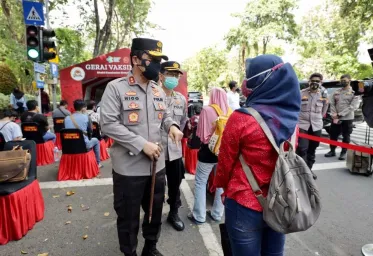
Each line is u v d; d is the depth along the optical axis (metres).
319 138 4.08
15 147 3.06
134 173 2.02
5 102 11.88
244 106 1.46
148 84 2.08
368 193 3.99
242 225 1.41
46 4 10.27
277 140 1.33
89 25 17.81
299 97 1.39
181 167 3.00
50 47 6.62
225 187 1.58
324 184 4.40
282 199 1.24
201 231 2.93
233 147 1.42
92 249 2.58
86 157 4.64
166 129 2.25
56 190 4.11
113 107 1.92
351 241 2.74
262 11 24.98
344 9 14.28
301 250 2.59
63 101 7.13
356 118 8.37
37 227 2.99
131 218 2.07
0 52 14.69
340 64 19.55
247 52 27.52
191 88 47.03
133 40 1.97
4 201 2.65
